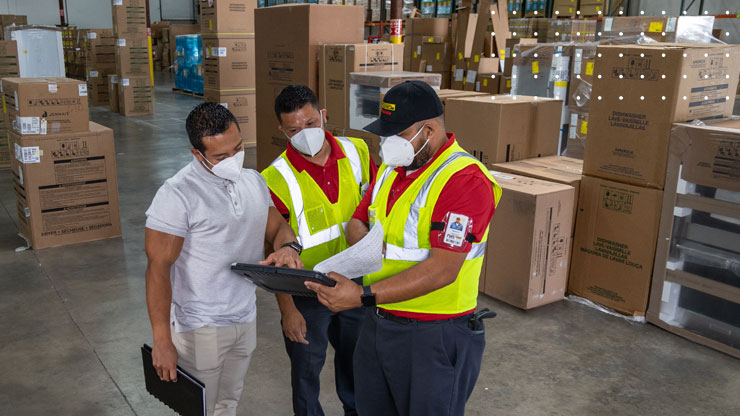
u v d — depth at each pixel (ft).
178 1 79.30
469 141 13.50
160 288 5.35
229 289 5.70
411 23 26.78
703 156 9.96
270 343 10.65
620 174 11.36
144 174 23.24
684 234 10.64
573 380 9.46
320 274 4.62
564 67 16.20
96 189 15.61
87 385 9.18
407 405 5.65
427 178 5.15
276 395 9.05
